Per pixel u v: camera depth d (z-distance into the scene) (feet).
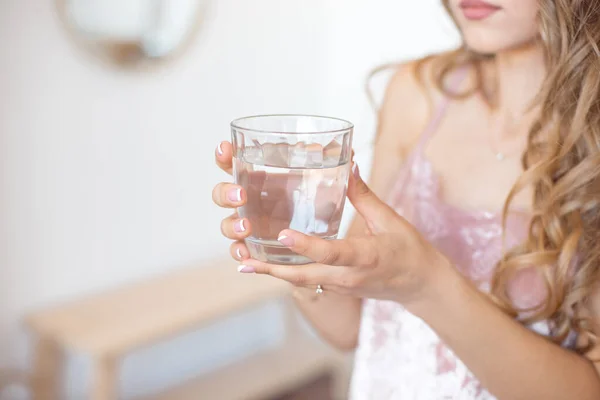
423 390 3.25
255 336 8.30
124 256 6.77
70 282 6.35
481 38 2.86
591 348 2.88
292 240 2.00
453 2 2.89
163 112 6.77
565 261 2.82
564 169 2.93
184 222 7.30
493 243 3.16
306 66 8.27
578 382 2.70
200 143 7.25
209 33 6.99
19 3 5.45
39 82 5.71
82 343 5.52
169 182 7.02
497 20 2.80
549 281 2.88
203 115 7.19
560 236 2.86
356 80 8.28
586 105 2.82
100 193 6.39
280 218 2.08
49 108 5.82
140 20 6.29
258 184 2.06
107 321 5.94
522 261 2.91
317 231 2.10
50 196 6.01
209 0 6.89
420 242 2.37
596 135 2.85
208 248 7.64
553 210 2.87
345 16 8.23
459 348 2.60
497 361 2.61
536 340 2.69
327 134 2.03
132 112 6.48
